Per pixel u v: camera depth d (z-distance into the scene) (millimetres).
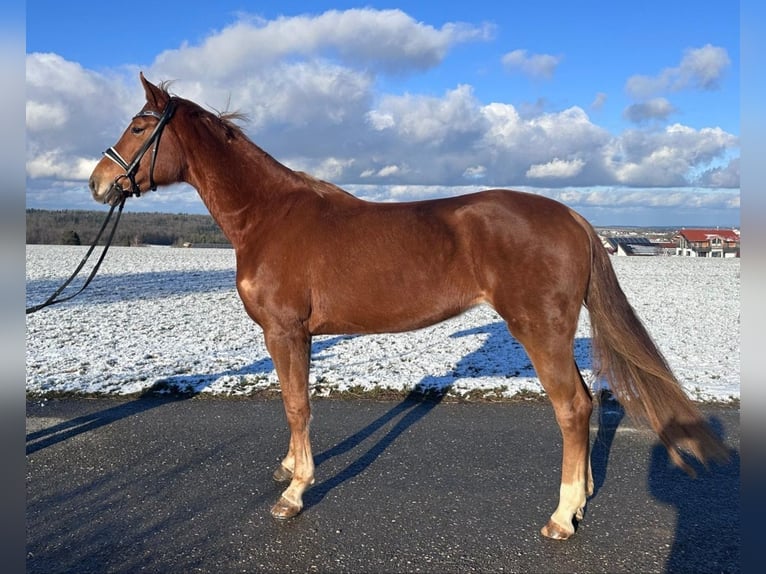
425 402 5336
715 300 13508
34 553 2877
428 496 3465
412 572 2674
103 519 3225
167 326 9852
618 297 3117
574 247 2979
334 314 3281
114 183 3562
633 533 3033
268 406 5258
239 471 3873
